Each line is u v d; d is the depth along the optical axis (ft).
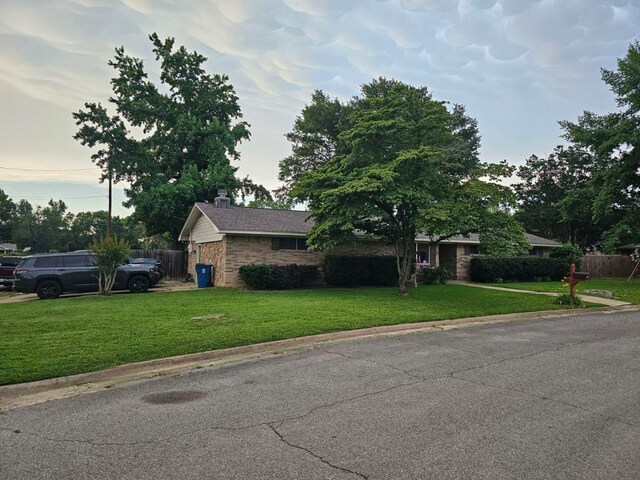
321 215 51.29
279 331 27.68
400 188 45.57
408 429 13.06
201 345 23.94
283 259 64.28
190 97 113.91
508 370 20.11
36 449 11.88
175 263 85.35
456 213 44.91
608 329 32.45
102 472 10.50
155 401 16.05
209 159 106.11
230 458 11.19
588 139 81.35
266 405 15.37
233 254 61.05
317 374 19.48
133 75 107.55
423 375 19.22
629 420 13.83
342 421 13.75
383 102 50.11
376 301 44.14
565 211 90.89
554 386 17.56
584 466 10.70
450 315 36.45
